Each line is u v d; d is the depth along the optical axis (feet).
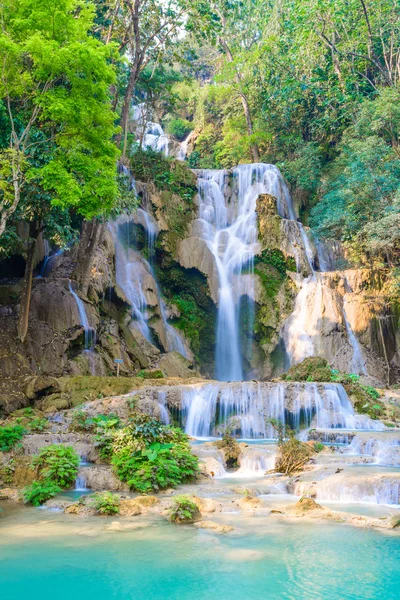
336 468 36.88
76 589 19.26
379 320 80.59
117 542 24.13
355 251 93.04
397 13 109.19
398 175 90.53
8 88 45.55
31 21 43.70
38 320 63.00
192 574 20.48
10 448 39.50
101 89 47.42
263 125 131.44
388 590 18.97
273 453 40.91
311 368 64.28
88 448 40.16
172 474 34.83
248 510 29.50
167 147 156.76
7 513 29.30
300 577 20.08
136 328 76.74
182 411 53.26
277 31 131.85
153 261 90.12
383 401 63.10
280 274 91.15
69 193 45.16
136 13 79.71
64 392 54.19
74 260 74.95
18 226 68.33
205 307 91.35
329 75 118.32
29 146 46.55
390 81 106.01
